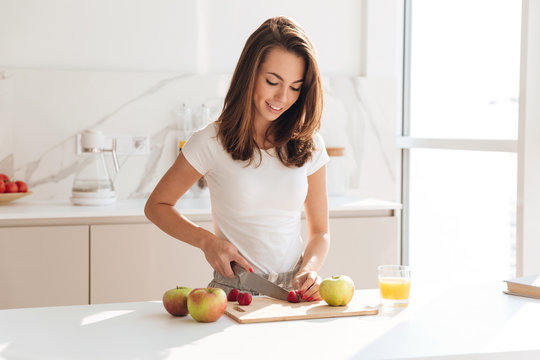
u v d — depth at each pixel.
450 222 3.42
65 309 1.55
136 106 3.30
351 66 3.65
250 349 1.24
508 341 1.29
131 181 3.32
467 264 3.29
